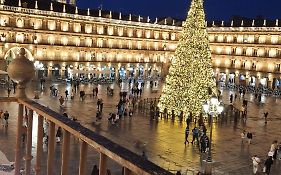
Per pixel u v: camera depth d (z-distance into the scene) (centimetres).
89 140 455
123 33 11231
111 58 10931
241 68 11100
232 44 11369
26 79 735
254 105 6819
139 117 4803
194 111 4750
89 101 5894
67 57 9894
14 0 9106
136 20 11775
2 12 8600
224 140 3856
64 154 542
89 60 10375
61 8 10000
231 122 4906
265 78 10412
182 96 4825
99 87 8062
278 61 10144
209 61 4906
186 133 3584
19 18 8912
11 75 730
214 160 3106
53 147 611
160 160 3017
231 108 5375
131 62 11406
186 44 4912
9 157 2758
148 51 11812
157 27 11956
